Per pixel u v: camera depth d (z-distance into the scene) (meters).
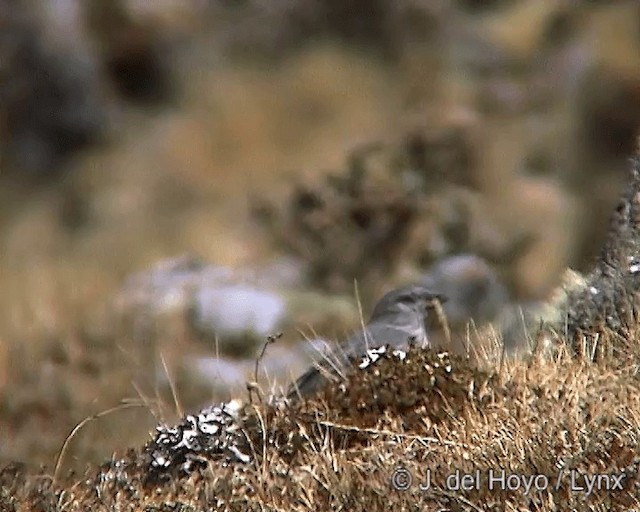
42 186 82.62
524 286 50.38
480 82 79.06
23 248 72.69
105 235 73.19
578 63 71.88
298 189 60.09
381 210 56.06
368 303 52.12
